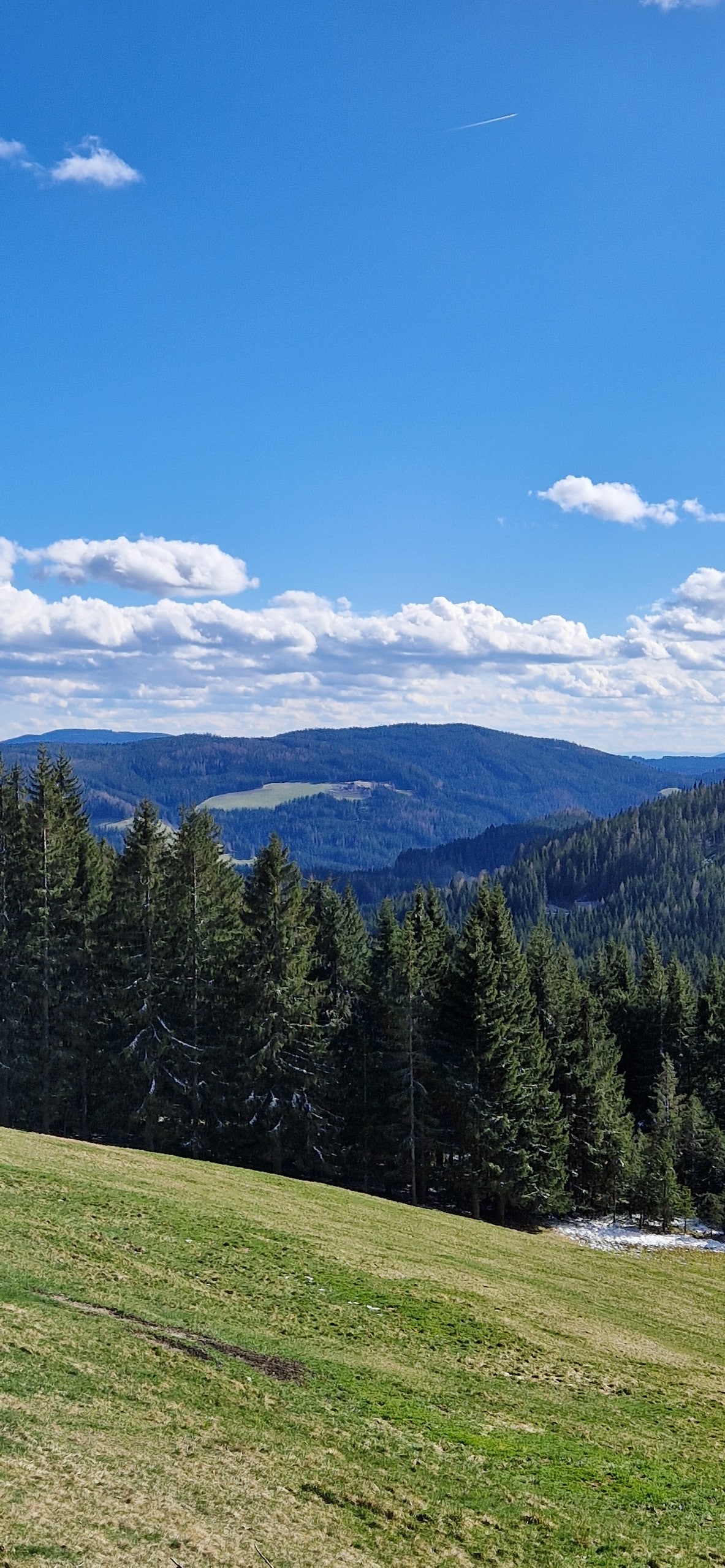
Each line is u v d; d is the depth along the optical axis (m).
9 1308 17.97
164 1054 46.88
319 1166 47.91
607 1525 15.48
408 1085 49.47
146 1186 30.97
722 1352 29.17
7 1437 13.13
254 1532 12.62
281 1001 46.81
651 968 74.75
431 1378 20.39
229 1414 16.02
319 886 60.88
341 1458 15.62
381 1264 28.50
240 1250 26.06
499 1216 48.84
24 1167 29.61
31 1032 47.72
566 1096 54.78
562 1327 26.81
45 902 48.00
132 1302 20.23
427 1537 13.89
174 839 49.88
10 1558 10.47
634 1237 50.50
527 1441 18.27
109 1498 12.34
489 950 49.12
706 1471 18.53
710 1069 68.81
